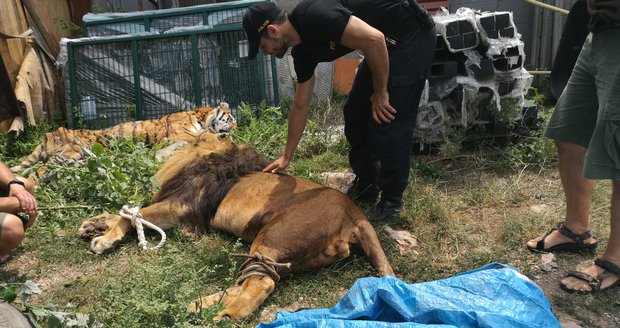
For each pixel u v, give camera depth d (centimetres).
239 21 791
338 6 333
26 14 745
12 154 642
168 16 796
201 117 696
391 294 259
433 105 506
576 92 330
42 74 741
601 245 365
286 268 322
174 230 395
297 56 368
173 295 269
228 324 273
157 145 630
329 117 682
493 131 521
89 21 783
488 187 454
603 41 298
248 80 751
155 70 748
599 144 301
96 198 457
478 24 483
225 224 377
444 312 246
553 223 391
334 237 332
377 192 442
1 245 323
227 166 398
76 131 641
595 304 307
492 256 357
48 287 343
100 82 748
